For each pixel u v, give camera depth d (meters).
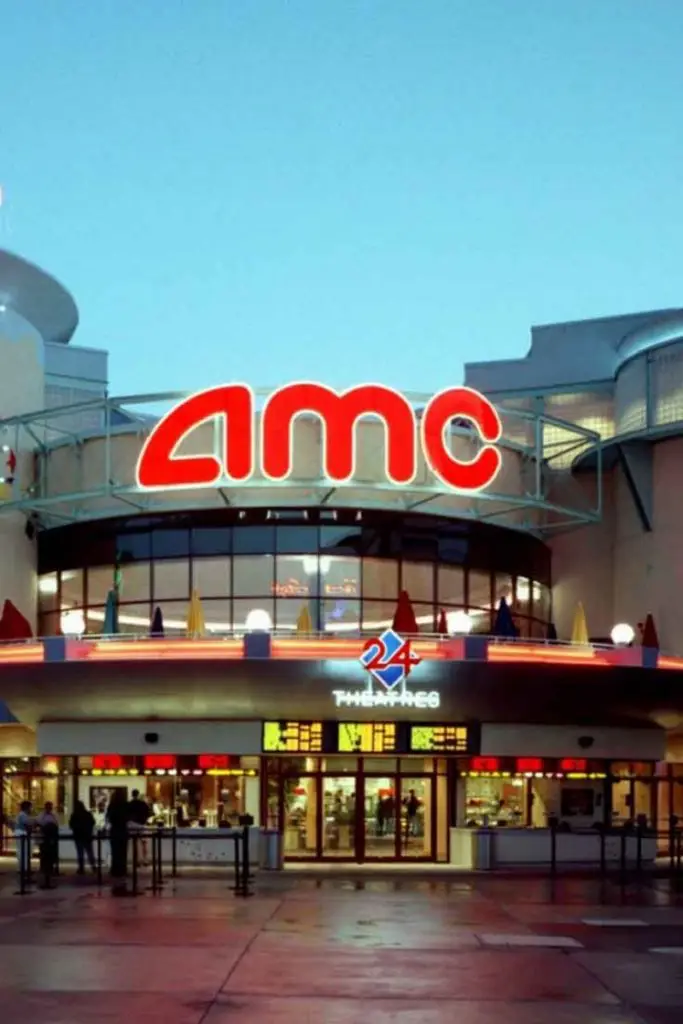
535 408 63.91
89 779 46.12
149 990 17.73
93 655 43.91
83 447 52.59
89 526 53.16
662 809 52.03
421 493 50.47
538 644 47.56
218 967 19.73
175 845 37.19
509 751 45.88
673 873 36.44
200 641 43.59
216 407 47.88
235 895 31.33
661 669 46.03
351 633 50.44
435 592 52.06
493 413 49.62
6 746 48.56
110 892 32.06
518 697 45.06
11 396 54.44
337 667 43.50
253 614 46.00
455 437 51.94
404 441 48.22
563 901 30.45
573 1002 17.12
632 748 47.91
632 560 57.78
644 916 27.23
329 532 51.16
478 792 46.06
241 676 43.56
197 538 51.38
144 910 27.70
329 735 44.97
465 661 43.91
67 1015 15.95
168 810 45.41
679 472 56.62
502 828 43.31
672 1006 16.92
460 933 24.09
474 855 41.72
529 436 64.06
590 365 66.00
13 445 53.53
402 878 37.62
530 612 56.12
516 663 44.12
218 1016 15.97
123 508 51.75
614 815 48.22
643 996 17.61
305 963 20.19
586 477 59.78
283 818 45.28
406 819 45.47
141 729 45.69
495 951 21.70
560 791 46.78
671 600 56.00
